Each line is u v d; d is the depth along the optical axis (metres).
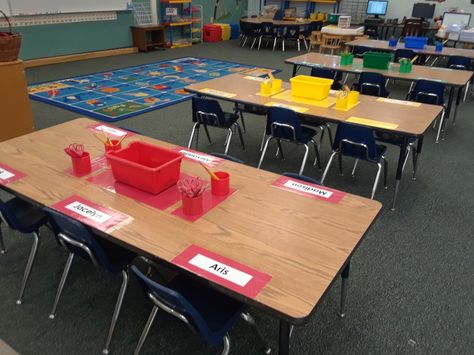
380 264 2.40
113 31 8.32
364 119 2.80
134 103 5.29
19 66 3.77
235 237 1.48
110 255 1.82
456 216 2.91
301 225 1.57
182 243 1.44
